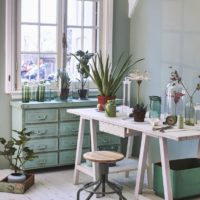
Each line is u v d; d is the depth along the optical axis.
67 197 4.60
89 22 5.86
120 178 5.25
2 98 5.41
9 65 5.40
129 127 4.25
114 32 5.95
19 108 5.21
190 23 4.96
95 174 4.61
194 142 4.98
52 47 5.67
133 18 5.93
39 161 5.30
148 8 5.63
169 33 5.29
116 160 4.06
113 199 4.54
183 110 4.51
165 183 3.98
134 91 5.91
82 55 5.50
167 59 5.32
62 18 5.68
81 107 5.50
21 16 5.45
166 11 5.32
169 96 4.56
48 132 5.32
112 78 4.98
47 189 4.82
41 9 5.55
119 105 5.68
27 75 5.55
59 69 5.62
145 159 4.29
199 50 4.84
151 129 4.05
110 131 4.55
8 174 5.24
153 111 4.54
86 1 5.80
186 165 4.60
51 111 5.31
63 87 5.50
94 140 4.78
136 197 4.34
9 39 5.37
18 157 4.90
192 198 4.31
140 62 5.80
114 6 5.92
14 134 5.41
